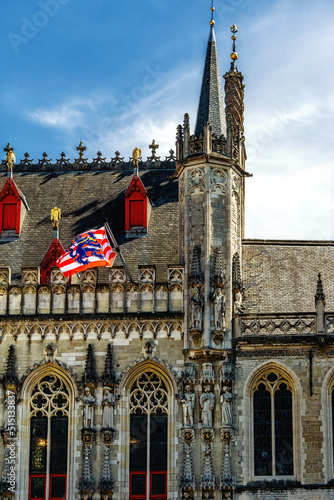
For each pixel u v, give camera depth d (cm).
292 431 6166
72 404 6294
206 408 6156
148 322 6375
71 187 7494
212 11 7281
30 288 6494
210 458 6088
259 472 6109
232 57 8025
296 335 6228
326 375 6191
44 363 6347
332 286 6812
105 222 7050
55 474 6203
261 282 6831
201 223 6488
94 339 6384
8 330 6425
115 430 6216
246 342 6250
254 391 6244
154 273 6456
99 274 6731
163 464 6188
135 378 6334
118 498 6100
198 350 6225
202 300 6312
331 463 6059
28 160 7725
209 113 6844
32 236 7106
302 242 7175
